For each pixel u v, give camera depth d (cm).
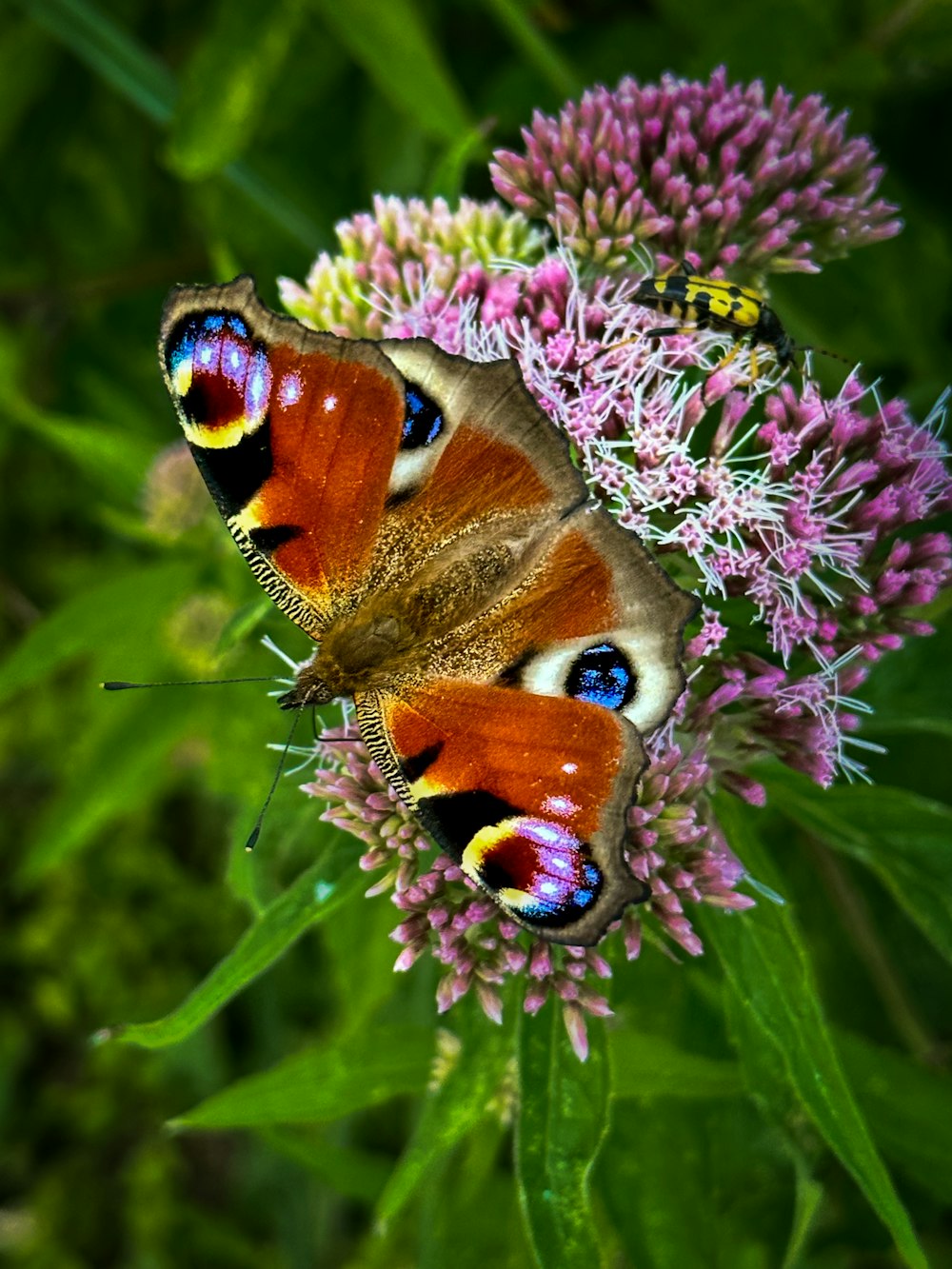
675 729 16
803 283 21
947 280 21
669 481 16
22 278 26
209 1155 31
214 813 30
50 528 29
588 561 15
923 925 16
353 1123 25
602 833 14
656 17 22
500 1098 18
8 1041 31
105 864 30
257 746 21
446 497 15
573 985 16
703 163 17
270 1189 29
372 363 15
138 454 22
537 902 14
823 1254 19
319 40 23
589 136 18
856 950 20
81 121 25
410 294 17
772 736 16
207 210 24
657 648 14
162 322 15
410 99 20
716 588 16
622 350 16
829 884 20
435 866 16
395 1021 22
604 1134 15
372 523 16
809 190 18
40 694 29
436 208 18
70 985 30
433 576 15
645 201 17
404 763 15
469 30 23
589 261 17
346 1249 27
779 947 16
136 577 21
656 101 18
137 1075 30
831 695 16
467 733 15
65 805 22
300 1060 17
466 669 15
